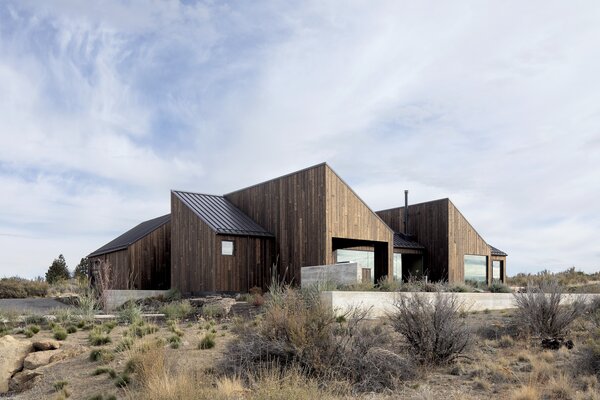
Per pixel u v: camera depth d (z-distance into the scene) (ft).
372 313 46.09
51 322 46.75
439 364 31.04
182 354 32.71
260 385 23.71
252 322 42.22
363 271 87.61
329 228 69.26
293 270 73.82
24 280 104.27
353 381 26.99
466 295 53.31
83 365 32.65
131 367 29.78
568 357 30.78
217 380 26.17
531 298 39.75
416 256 99.45
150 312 57.41
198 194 86.74
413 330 32.22
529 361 30.55
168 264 95.20
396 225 105.70
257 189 82.33
